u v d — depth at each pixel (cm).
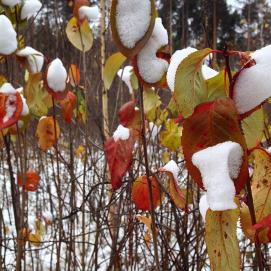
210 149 56
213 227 58
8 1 112
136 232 145
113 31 67
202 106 57
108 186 183
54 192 270
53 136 144
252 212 60
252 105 57
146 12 67
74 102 136
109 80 86
